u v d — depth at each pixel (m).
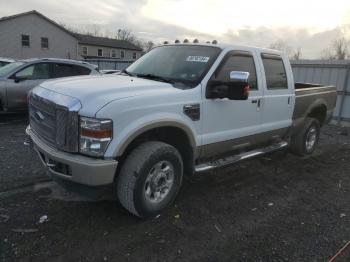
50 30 42.91
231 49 4.55
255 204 4.38
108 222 3.67
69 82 3.83
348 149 7.68
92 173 3.19
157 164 3.66
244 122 4.74
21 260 2.94
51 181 4.64
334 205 4.50
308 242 3.51
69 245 3.21
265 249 3.33
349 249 3.41
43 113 3.66
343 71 10.80
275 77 5.31
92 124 3.16
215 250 3.28
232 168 5.78
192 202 4.31
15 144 6.36
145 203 3.61
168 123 3.66
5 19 39.31
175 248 3.27
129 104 3.35
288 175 5.61
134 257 3.09
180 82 4.14
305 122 6.38
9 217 3.64
